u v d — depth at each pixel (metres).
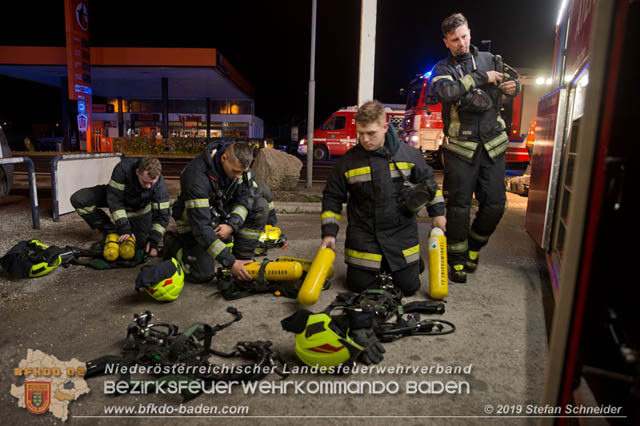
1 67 26.44
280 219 6.36
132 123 36.41
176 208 3.46
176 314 2.90
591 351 1.22
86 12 24.14
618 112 1.11
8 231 5.01
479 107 3.37
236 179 3.39
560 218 3.49
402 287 3.20
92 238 4.80
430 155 14.82
